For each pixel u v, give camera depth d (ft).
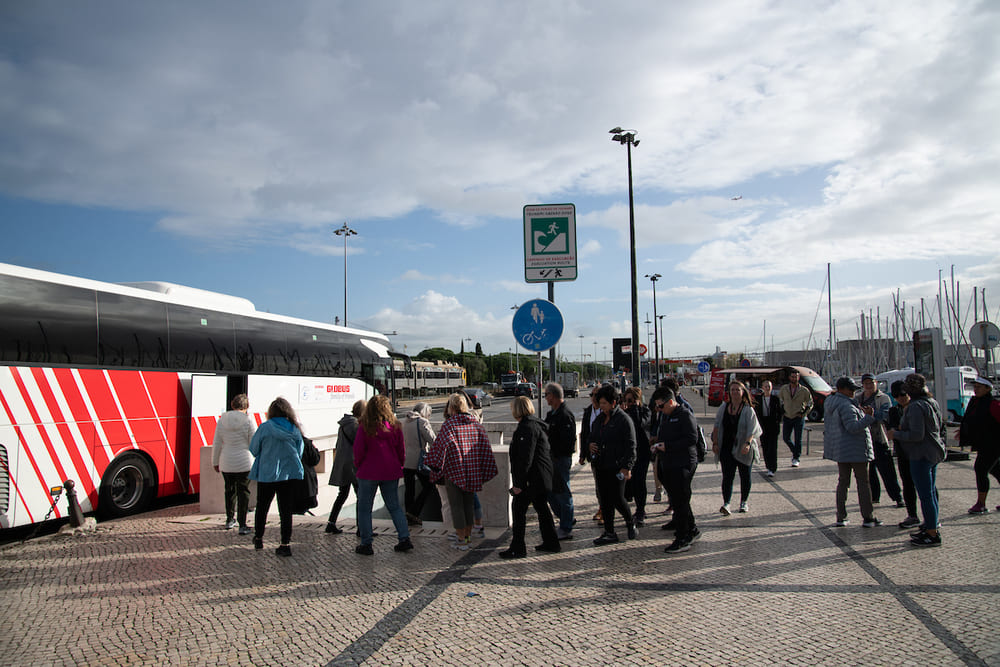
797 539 23.66
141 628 15.78
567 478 24.86
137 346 33.30
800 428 44.65
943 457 22.62
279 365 44.04
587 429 30.09
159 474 33.78
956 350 130.93
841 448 25.34
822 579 18.81
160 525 27.76
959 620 15.37
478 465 22.80
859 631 14.83
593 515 29.53
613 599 17.43
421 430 28.04
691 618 15.89
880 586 18.06
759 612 16.21
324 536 25.50
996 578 18.54
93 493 30.07
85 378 30.37
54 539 25.32
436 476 24.50
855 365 191.11
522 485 21.99
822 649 13.89
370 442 22.70
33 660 14.02
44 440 28.27
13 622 16.28
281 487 22.54
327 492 34.81
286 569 20.77
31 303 28.45
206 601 17.71
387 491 23.07
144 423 33.19
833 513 28.22
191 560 21.95
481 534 25.49
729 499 28.14
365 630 15.46
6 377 27.07
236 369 40.06
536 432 22.35
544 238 30.73
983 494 27.40
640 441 27.50
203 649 14.49
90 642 14.96
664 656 13.70
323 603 17.44
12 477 26.91
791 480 38.27
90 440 30.22
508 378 270.26
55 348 29.17
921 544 22.44
